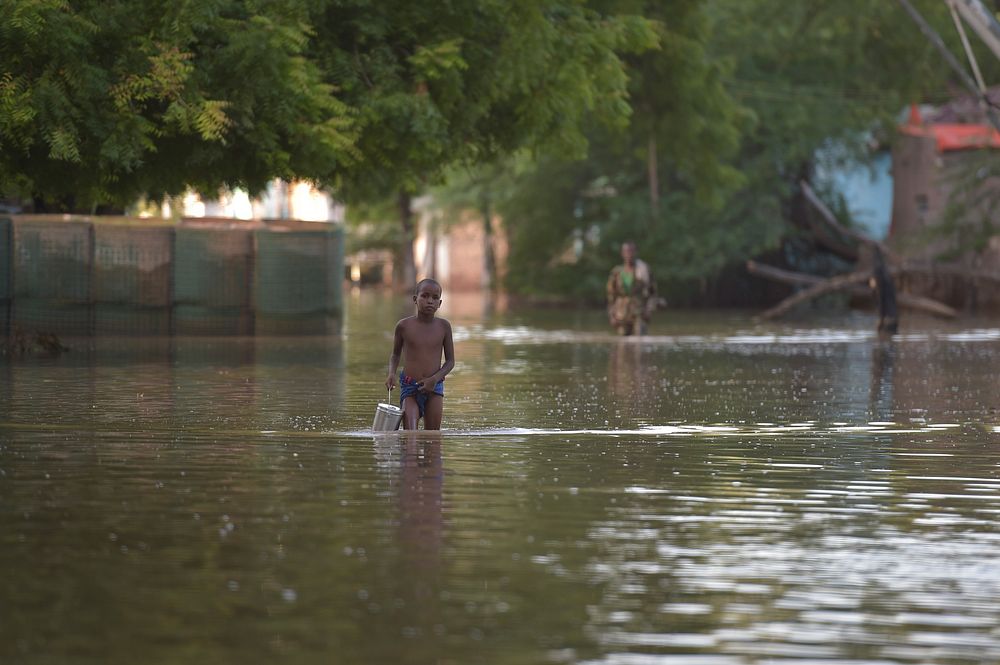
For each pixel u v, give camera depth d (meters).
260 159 66.69
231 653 16.64
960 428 39.09
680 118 112.75
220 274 85.38
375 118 67.94
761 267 143.75
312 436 35.75
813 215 166.00
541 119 77.88
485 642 17.14
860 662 16.62
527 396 48.53
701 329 105.00
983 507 26.17
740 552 22.06
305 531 23.28
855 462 31.94
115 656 16.52
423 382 37.00
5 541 22.34
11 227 82.19
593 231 171.50
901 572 20.80
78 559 21.11
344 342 81.31
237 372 57.31
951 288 145.00
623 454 33.00
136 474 29.02
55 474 28.94
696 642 17.23
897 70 159.25
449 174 176.38
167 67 59.91
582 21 80.50
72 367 59.16
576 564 21.09
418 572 20.50
